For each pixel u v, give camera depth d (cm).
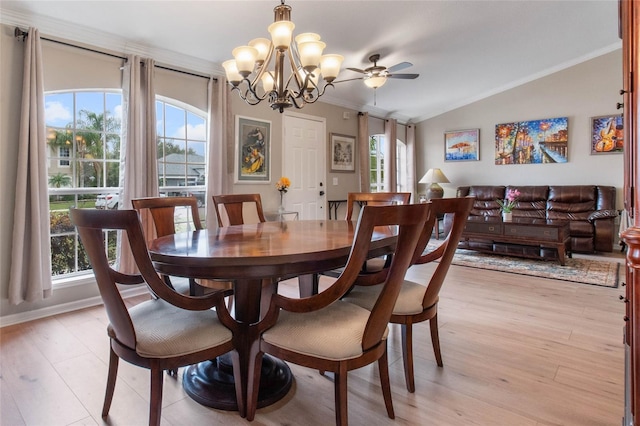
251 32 337
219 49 365
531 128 629
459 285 369
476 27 412
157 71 360
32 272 275
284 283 383
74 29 300
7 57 271
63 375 198
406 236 132
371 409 169
